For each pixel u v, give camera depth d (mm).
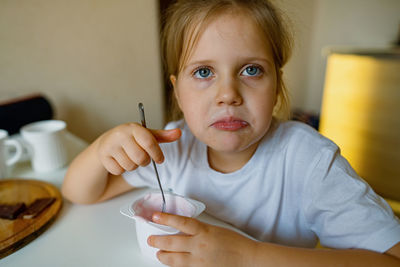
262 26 564
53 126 911
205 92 563
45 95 1309
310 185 588
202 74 574
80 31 1350
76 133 1456
